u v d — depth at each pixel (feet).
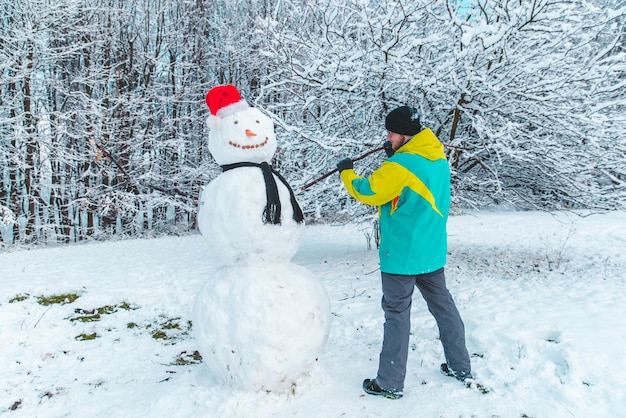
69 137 46.14
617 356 9.27
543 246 28.73
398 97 21.21
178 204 49.96
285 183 8.93
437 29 21.65
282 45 20.94
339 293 17.39
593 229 34.76
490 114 20.12
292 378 8.52
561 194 21.93
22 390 9.96
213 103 8.80
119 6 50.16
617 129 18.60
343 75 19.54
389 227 8.70
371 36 19.62
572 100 19.54
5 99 41.75
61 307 16.20
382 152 20.72
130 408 8.75
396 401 8.42
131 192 48.78
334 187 21.15
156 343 12.98
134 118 48.24
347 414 7.94
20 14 42.52
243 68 51.96
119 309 16.22
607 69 17.94
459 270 20.94
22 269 23.81
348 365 10.31
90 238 47.06
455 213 23.13
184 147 51.13
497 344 10.59
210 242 8.77
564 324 11.51
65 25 43.47
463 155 20.93
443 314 9.14
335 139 19.53
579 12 18.25
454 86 18.80
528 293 15.75
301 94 22.99
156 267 23.57
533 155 18.76
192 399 8.59
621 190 20.74
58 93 46.98
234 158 8.70
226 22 53.26
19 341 13.00
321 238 36.91
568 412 7.73
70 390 9.93
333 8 20.26
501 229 36.99
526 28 17.58
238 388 8.45
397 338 8.57
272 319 8.10
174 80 54.34
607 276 18.61
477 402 8.24
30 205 45.57
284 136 21.30
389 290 8.71
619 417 7.48
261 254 8.45
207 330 8.41
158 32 53.06
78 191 49.01
